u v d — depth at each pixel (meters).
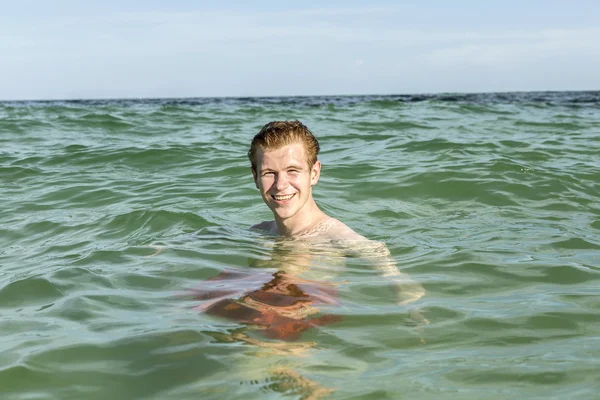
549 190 6.29
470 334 2.86
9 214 5.98
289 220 4.43
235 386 2.35
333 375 2.43
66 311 3.20
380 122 13.73
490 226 5.12
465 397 2.25
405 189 6.48
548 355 2.62
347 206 5.95
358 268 3.80
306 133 4.23
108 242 4.82
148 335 2.81
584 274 3.79
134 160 8.69
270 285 3.46
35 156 9.08
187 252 4.20
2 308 3.31
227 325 2.91
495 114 16.55
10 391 2.37
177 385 2.38
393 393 2.29
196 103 29.16
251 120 15.55
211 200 6.23
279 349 2.67
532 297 3.38
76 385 2.41
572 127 12.83
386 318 3.04
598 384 2.32
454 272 3.84
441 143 9.52
